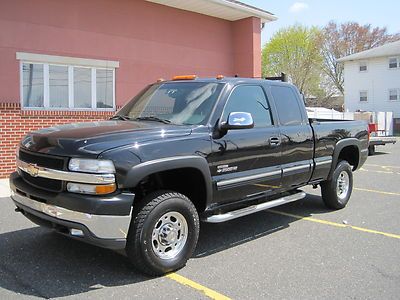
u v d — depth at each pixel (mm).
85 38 11102
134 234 4012
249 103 5348
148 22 12477
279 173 5543
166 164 4137
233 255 4883
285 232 5832
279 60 60781
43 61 10359
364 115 24672
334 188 6910
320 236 5656
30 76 10234
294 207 7355
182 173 4645
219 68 14578
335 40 57188
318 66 58344
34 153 4242
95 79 11422
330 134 6617
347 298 3801
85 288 3904
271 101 5691
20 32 9961
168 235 4270
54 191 4008
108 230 3812
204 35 14055
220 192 4762
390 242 5422
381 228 6070
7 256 4688
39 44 10273
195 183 4672
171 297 3766
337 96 58812
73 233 3891
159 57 12797
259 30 14672
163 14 12852
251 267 4516
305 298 3793
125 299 3703
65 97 10867
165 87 5586
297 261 4707
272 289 3975
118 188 3879
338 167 6973
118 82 11867
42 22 10297
